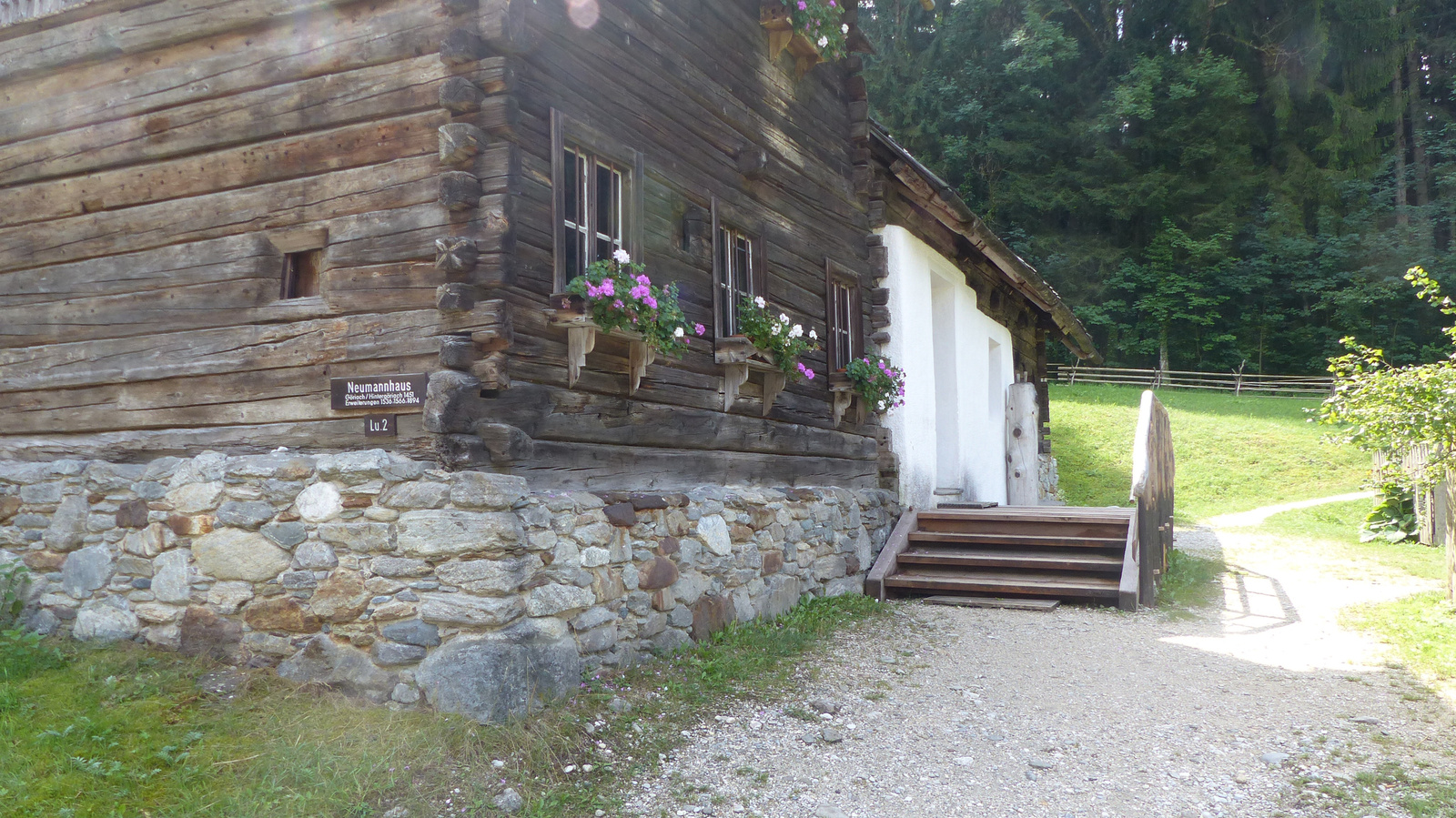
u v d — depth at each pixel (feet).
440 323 14.34
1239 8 103.40
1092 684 17.10
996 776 13.00
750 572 19.95
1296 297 104.83
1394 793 12.33
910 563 25.96
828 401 25.40
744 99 21.77
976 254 36.76
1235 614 23.17
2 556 17.13
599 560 15.39
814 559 22.88
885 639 20.06
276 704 13.55
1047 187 100.99
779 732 14.34
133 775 11.47
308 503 14.39
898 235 29.04
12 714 13.06
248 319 15.94
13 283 18.11
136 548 15.92
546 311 15.19
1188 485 58.75
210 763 11.82
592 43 16.60
